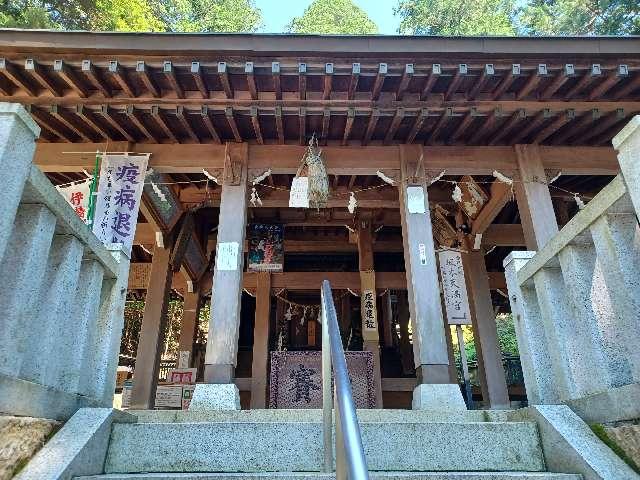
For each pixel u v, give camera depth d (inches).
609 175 335.0
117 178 281.0
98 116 274.2
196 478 92.1
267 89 272.2
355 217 429.7
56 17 587.2
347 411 56.7
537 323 140.3
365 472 47.1
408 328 555.2
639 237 101.2
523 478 92.0
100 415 107.6
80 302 120.6
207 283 457.1
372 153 300.0
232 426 110.5
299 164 295.6
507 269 155.6
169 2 840.9
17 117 94.2
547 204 284.5
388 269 520.7
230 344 242.1
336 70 256.5
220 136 295.6
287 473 97.4
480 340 373.4
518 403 427.5
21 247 96.0
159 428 109.9
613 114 274.5
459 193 319.3
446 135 299.1
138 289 461.4
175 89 261.1
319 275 449.7
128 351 610.2
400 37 246.8
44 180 100.1
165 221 357.4
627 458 93.1
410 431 110.9
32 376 98.1
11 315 89.6
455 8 931.3
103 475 97.0
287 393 311.4
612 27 667.4
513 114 273.7
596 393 105.5
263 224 422.0
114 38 243.1
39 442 93.7
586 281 114.7
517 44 248.2
